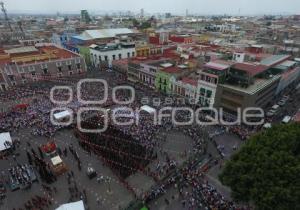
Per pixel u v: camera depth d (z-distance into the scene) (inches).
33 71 3804.1
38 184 1675.7
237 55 3361.2
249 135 2287.2
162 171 1804.9
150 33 6648.6
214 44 5147.6
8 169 1813.5
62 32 7391.7
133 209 1487.5
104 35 6368.1
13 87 3555.6
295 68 3580.2
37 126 2391.7
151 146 2089.1
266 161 1178.6
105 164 1879.9
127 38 6171.3
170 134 2314.2
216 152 2064.5
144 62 3747.5
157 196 1582.2
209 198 1546.5
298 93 3474.4
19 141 2140.7
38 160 1889.8
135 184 1689.2
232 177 1289.4
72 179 1726.1
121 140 2148.1
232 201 1530.5
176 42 5797.2
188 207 1502.2
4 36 7367.1
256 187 1161.4
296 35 6520.7
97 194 1599.4
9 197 1563.7
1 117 2539.4
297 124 1440.7
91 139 2155.5
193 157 1978.3
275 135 1348.4
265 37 6471.5
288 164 1143.0
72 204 1381.6
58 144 2128.4
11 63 3607.3
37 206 1491.1
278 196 1080.2
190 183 1699.1
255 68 2684.5
